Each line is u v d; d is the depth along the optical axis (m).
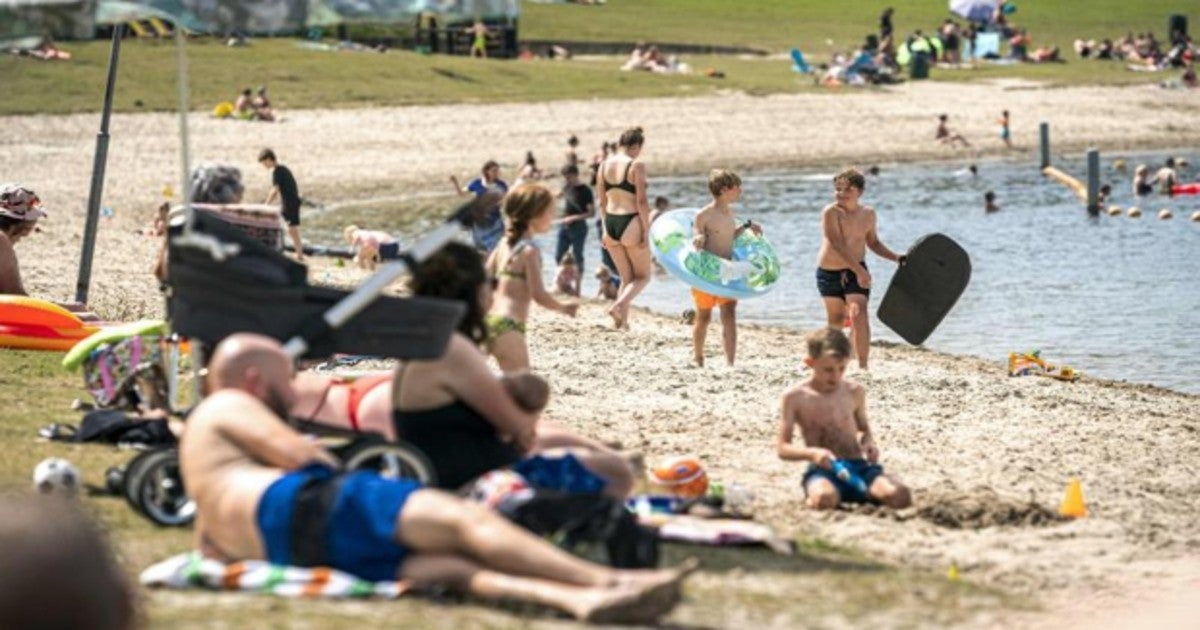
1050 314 29.61
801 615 8.63
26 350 17.08
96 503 10.30
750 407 17.09
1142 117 75.19
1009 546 11.45
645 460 14.01
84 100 62.72
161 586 8.25
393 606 7.93
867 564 10.27
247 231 12.80
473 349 9.77
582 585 7.91
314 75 70.62
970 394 18.64
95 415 12.33
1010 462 14.83
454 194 50.69
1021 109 76.12
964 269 19.92
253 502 8.34
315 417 11.26
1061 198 52.25
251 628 7.44
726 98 74.50
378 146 58.69
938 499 12.31
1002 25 102.62
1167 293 32.34
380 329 9.59
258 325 9.71
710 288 19.61
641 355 20.72
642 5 112.12
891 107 74.81
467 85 72.06
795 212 47.31
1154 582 10.53
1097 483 14.04
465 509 8.09
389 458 9.30
